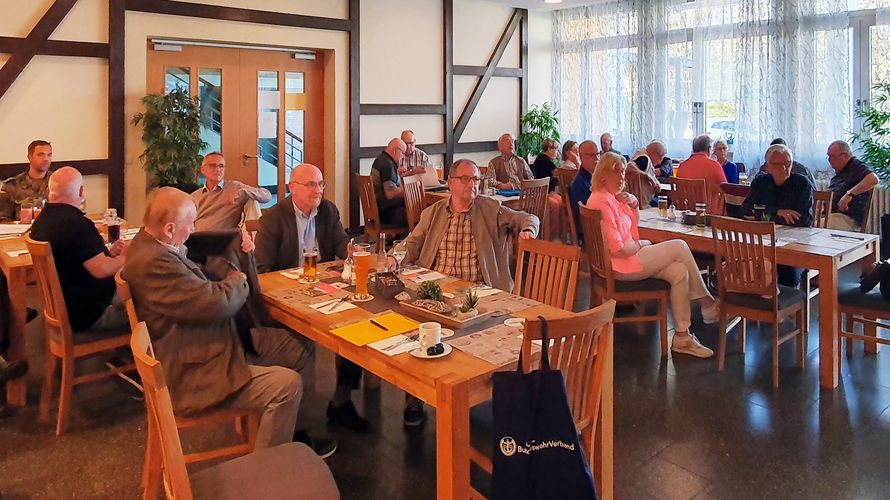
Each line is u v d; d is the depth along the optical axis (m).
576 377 2.04
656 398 3.31
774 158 4.33
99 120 5.99
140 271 2.25
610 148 8.09
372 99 7.84
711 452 2.78
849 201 5.30
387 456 2.78
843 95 6.96
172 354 2.27
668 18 8.32
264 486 1.74
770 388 3.42
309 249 3.20
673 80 8.37
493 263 3.27
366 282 2.64
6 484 2.56
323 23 7.23
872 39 6.85
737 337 4.20
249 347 2.67
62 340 2.96
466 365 1.93
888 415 3.11
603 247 3.79
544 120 9.35
